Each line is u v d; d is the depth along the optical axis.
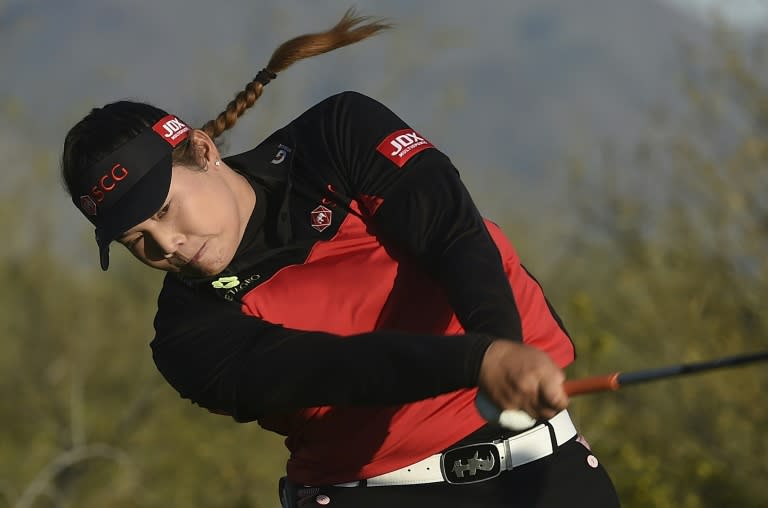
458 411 11.38
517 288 11.77
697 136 36.06
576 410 32.94
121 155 10.70
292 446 12.23
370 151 11.20
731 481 34.00
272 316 11.03
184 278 11.12
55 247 53.44
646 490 30.14
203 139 11.01
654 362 35.44
